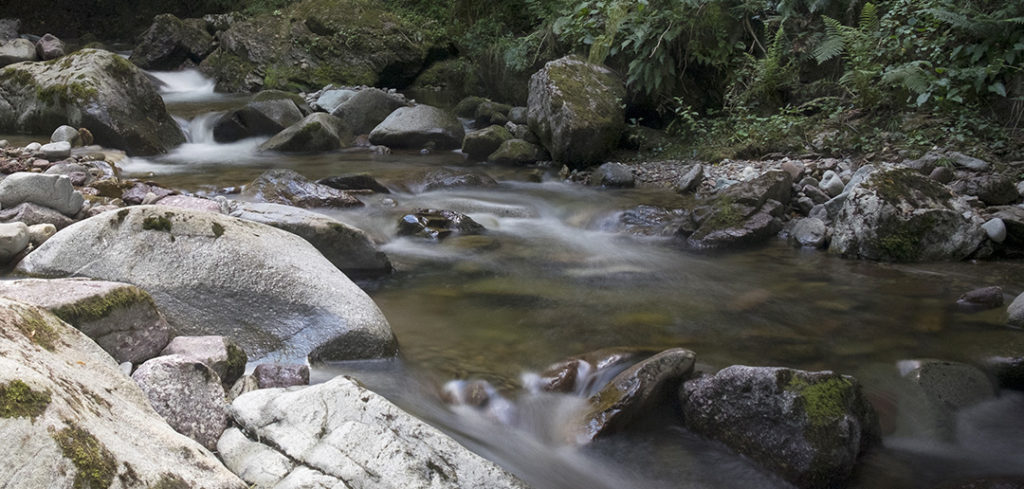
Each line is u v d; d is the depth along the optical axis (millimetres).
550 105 9000
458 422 3348
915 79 7855
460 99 13680
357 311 3891
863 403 3221
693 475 3059
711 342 4242
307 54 14352
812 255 6121
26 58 14008
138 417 2381
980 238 5891
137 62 15414
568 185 8422
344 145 10258
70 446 1939
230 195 6820
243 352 3496
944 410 3584
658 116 10195
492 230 6730
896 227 5898
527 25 13703
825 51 8656
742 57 9953
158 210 3994
